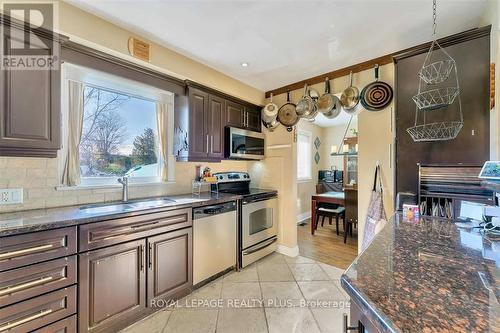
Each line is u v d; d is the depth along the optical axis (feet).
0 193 5.24
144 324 5.86
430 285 2.13
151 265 6.19
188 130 8.16
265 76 9.39
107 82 7.07
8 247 4.07
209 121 8.89
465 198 5.24
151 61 6.83
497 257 2.80
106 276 5.31
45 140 5.06
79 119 6.53
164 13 5.59
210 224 7.84
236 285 7.79
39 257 4.38
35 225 4.32
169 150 8.76
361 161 8.13
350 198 11.84
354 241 12.27
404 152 6.23
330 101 8.69
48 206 5.92
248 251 9.21
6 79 4.58
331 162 19.95
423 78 5.51
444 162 5.63
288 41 6.77
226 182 10.36
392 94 7.42
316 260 9.89
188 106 8.16
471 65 5.29
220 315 6.23
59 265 4.62
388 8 5.30
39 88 4.98
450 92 5.49
